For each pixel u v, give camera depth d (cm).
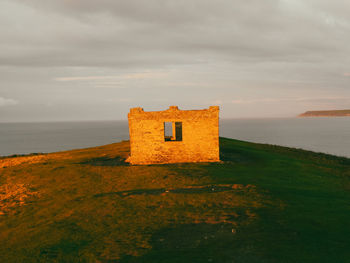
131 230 1424
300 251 1093
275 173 2692
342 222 1402
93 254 1201
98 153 4122
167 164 3062
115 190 2238
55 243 1344
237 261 1038
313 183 2392
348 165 3716
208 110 3102
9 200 2220
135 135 3111
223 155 3588
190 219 1518
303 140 19575
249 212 1573
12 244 1390
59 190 2367
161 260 1095
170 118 3081
